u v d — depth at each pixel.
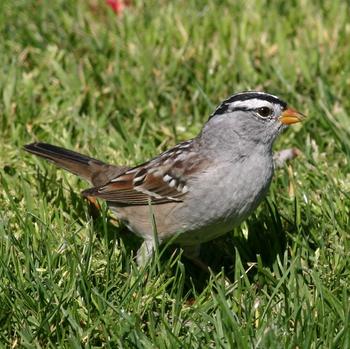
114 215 9.52
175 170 8.45
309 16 14.10
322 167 10.48
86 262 8.33
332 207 9.27
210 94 12.23
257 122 8.37
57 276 8.31
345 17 14.01
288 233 9.04
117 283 8.39
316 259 8.70
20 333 7.58
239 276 8.34
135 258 8.91
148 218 8.69
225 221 8.46
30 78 12.31
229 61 12.84
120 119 11.36
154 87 12.25
